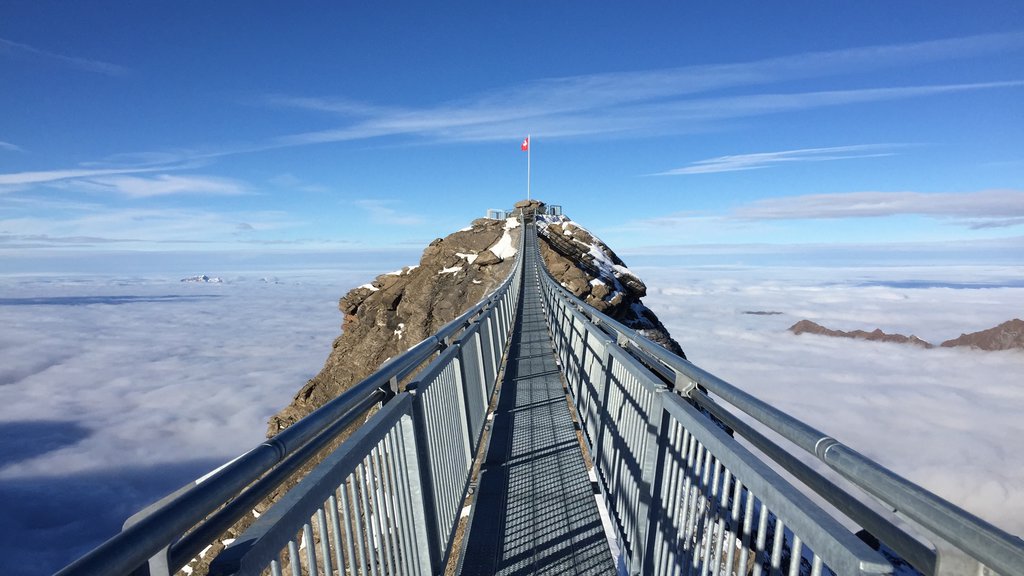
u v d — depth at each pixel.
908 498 0.98
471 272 47.12
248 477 1.32
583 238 55.88
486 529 4.28
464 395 4.91
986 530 0.82
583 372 6.51
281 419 42.69
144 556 0.95
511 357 11.64
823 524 1.22
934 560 0.94
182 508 1.06
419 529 2.85
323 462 1.82
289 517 1.48
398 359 2.75
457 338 4.93
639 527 3.08
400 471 2.60
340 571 1.75
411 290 46.56
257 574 1.30
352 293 50.41
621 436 3.97
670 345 38.56
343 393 2.03
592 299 39.88
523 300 24.89
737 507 1.75
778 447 1.54
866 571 1.04
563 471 5.34
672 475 2.60
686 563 2.24
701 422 2.19
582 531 4.18
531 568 3.71
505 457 5.77
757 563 1.55
